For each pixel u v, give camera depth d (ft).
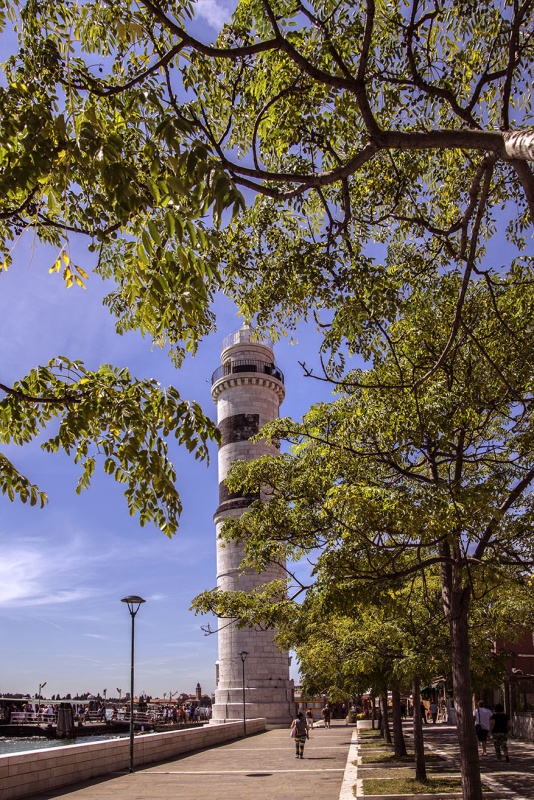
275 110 29.86
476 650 53.72
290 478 40.98
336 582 34.30
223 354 196.34
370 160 33.76
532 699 103.35
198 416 20.72
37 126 15.72
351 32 27.61
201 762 83.51
